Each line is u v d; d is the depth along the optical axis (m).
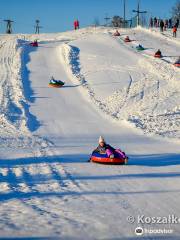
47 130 41.44
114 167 25.67
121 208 17.47
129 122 43.88
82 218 16.02
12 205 17.64
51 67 74.12
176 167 26.00
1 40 108.12
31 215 16.25
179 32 115.44
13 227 14.79
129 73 69.25
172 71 68.94
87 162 27.14
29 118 46.19
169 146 34.41
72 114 49.09
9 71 70.44
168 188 20.84
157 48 91.44
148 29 117.12
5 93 56.94
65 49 85.94
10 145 33.62
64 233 14.32
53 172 24.19
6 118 45.09
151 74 68.06
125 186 21.16
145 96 56.66
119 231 14.67
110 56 81.50
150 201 18.58
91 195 19.44
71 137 38.25
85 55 81.94
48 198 18.81
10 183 21.59
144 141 36.69
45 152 30.80
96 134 39.84
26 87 61.16
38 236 13.94
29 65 75.19
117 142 36.06
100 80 65.31
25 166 25.81
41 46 94.06
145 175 23.61
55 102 54.41
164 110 49.59
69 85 63.12
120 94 57.81
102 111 50.34
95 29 124.81
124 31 116.19
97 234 14.32
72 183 21.61
